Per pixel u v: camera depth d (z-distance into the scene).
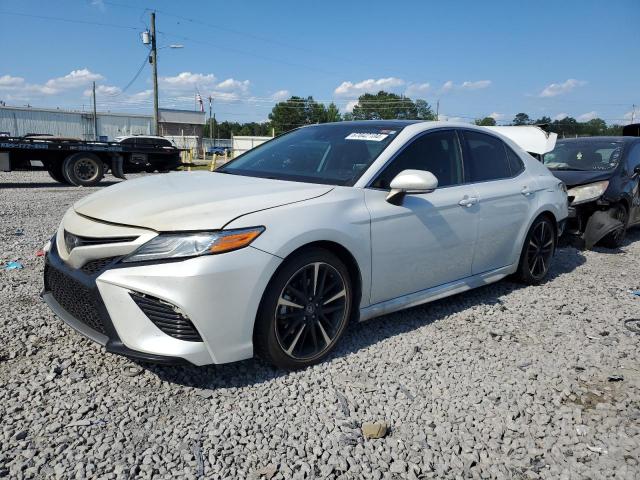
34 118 53.34
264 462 2.26
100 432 2.42
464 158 4.21
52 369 2.94
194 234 2.65
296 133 4.46
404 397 2.86
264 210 2.87
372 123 4.13
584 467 2.33
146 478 2.12
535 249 4.95
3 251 5.80
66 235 3.01
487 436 2.54
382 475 2.23
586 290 4.98
